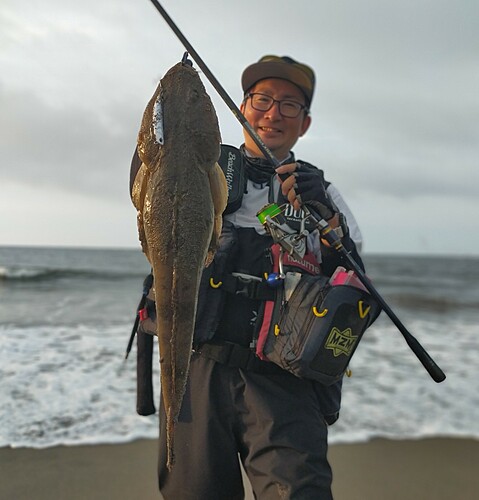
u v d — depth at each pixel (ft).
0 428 16.31
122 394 19.80
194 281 5.44
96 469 14.06
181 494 7.79
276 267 7.89
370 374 24.66
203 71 7.10
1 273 79.61
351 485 13.92
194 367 7.91
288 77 8.90
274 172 8.52
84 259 174.29
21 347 27.02
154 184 5.53
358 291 7.40
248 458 7.68
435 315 51.85
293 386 7.79
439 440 16.97
